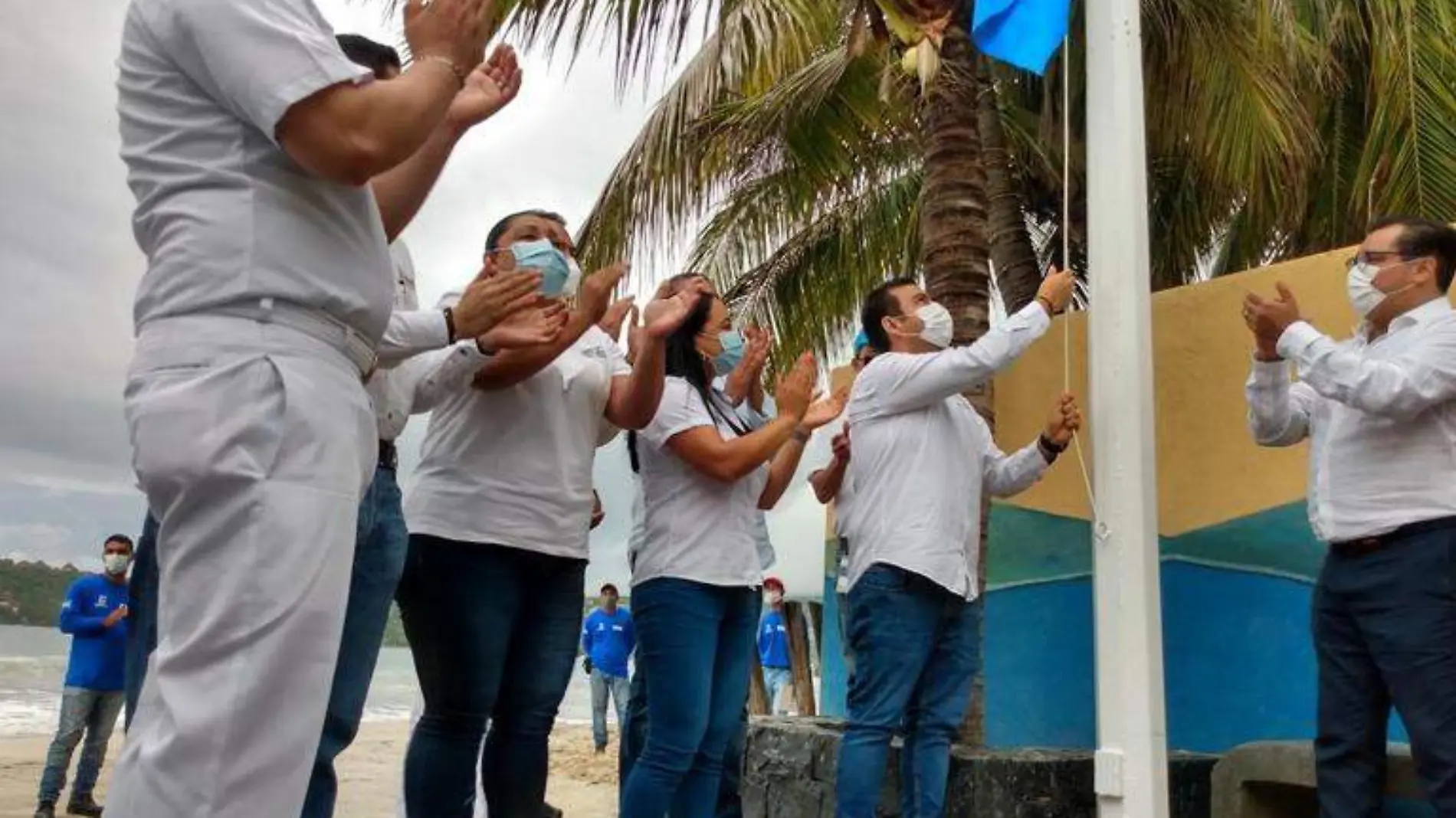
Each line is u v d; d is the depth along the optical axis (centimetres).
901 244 970
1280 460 470
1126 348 331
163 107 184
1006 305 841
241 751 167
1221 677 477
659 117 705
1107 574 325
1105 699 321
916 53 425
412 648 302
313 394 179
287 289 179
